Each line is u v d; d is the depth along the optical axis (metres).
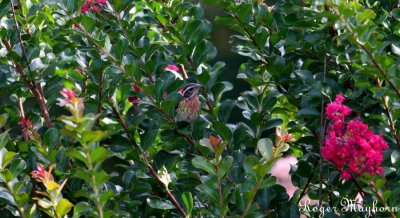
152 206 8.81
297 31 9.96
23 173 9.38
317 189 10.43
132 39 10.43
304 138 9.80
